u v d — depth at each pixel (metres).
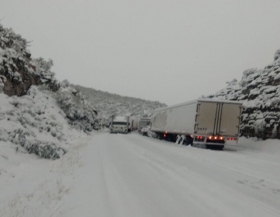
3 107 11.88
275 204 5.17
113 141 22.25
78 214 4.10
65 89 32.19
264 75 24.62
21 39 20.56
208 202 5.10
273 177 8.02
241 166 10.12
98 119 56.75
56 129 15.26
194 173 8.23
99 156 11.34
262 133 20.67
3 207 4.10
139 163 9.90
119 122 47.28
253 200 5.38
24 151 8.83
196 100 18.75
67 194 5.16
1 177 5.78
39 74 26.23
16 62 17.05
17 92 16.55
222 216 4.34
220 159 12.16
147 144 20.53
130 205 4.70
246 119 23.47
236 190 6.18
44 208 4.25
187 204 4.93
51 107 24.09
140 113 115.06
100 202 4.75
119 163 9.64
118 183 6.36
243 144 21.78
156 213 4.35
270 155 15.27
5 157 7.31
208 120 18.78
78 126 30.17
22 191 5.04
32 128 12.48
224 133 18.89
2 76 13.96
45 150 9.23
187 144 21.22
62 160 9.12
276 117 19.75
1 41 15.91
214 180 7.25
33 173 6.68
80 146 14.79
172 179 7.17
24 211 4.00
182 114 22.08
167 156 12.61
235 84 33.09
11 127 9.72
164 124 28.92
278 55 25.33
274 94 21.08
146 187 6.11
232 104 18.95
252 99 24.34
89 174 7.25
